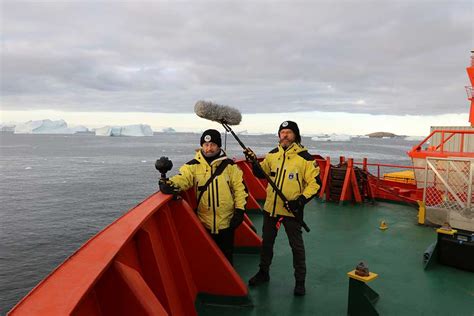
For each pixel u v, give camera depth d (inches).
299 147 131.3
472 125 343.0
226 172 123.7
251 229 180.2
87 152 6894.7
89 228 1659.7
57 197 2391.7
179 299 106.9
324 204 292.4
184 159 5078.7
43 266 1240.2
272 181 130.3
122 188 2738.7
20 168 4229.8
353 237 208.7
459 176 223.3
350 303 118.5
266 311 121.1
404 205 288.5
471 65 341.7
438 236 166.4
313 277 151.2
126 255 84.1
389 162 4889.3
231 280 121.5
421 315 122.4
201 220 126.0
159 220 109.0
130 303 68.1
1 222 1761.8
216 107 126.8
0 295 1029.8
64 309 44.1
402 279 151.4
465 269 159.5
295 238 132.5
